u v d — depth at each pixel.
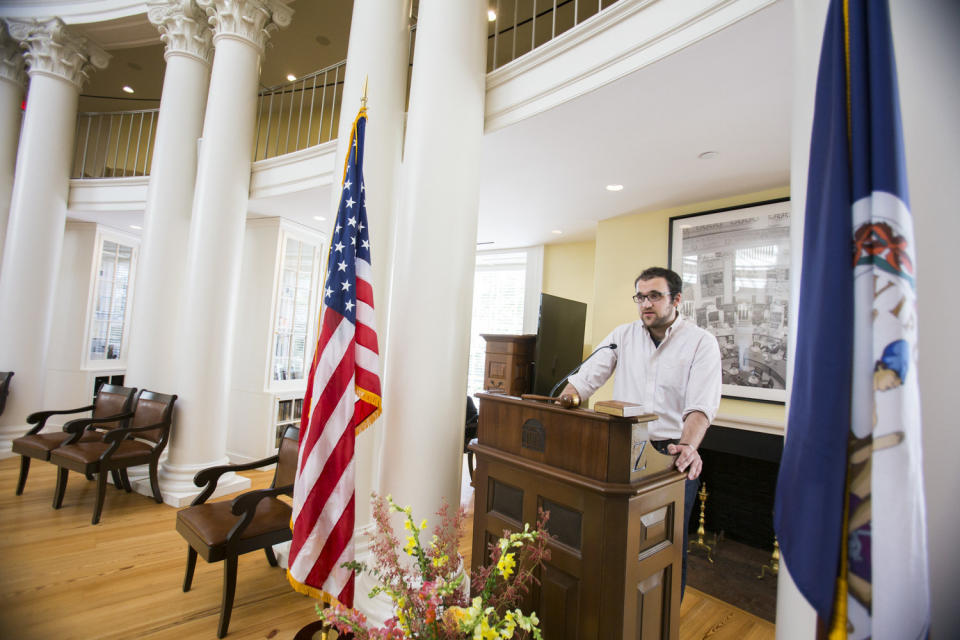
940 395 0.93
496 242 6.05
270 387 5.18
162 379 4.33
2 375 4.72
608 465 1.46
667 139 2.88
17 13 5.14
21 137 5.07
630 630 1.46
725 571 3.08
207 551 2.18
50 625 2.17
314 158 4.01
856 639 0.83
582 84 2.43
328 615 1.22
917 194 0.96
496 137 2.96
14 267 4.88
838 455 0.88
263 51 4.46
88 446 3.63
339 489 1.89
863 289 0.87
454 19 2.54
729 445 3.43
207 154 4.06
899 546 0.79
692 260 3.92
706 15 1.97
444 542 1.40
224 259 4.04
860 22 0.93
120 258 6.51
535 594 1.63
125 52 6.39
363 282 2.12
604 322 4.58
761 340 3.46
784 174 3.28
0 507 3.56
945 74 0.98
